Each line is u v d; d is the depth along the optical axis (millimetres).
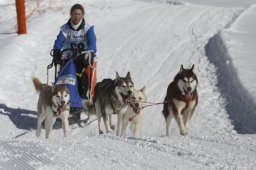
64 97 15211
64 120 15617
